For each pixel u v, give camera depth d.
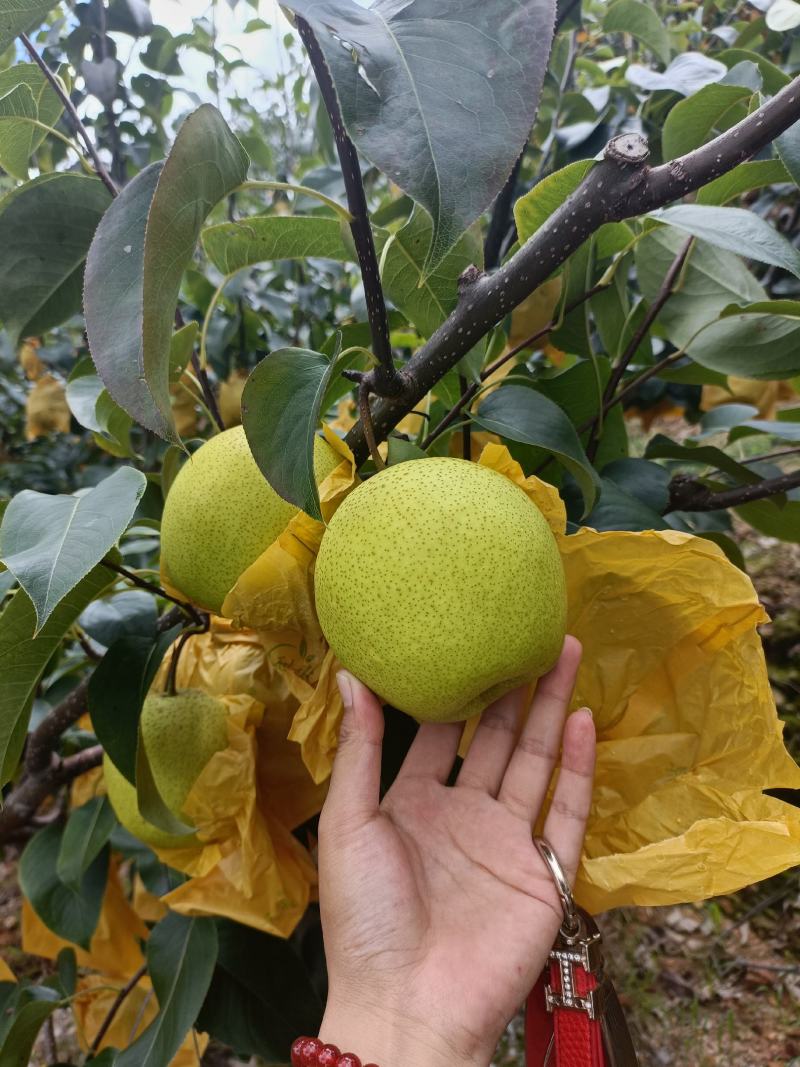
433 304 0.31
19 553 0.21
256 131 0.83
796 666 0.76
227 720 0.33
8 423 1.14
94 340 0.21
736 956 0.63
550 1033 0.28
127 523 0.21
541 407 0.30
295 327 0.82
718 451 0.39
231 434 0.27
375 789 0.26
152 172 0.22
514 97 0.16
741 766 0.27
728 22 0.62
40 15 0.23
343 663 0.23
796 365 0.35
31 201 0.34
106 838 0.44
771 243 0.26
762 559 0.90
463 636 0.20
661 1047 0.59
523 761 0.29
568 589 0.27
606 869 0.25
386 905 0.26
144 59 0.64
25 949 0.51
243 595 0.26
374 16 0.16
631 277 0.59
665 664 0.29
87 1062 0.40
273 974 0.39
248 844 0.32
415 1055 0.24
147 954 0.38
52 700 0.51
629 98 0.54
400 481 0.22
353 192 0.21
